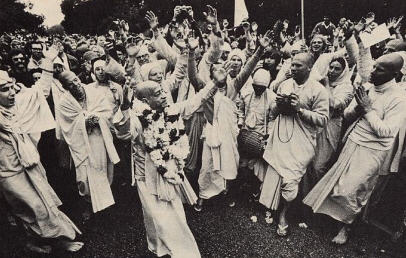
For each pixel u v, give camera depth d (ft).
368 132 11.09
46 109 12.02
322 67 14.32
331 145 12.92
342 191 11.34
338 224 12.19
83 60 17.83
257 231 12.13
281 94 11.50
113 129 13.35
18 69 14.23
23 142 10.61
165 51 17.56
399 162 12.21
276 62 17.49
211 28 15.05
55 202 11.18
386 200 13.70
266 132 13.61
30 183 10.68
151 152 9.75
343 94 12.81
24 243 11.63
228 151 13.20
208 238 11.76
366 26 15.38
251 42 18.37
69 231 11.22
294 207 13.43
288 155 11.86
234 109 13.32
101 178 12.69
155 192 10.16
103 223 12.60
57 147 15.05
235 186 14.99
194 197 11.82
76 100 12.48
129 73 15.47
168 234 10.02
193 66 13.43
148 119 9.86
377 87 11.32
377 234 12.01
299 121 11.77
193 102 13.01
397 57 10.76
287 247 11.37
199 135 14.53
